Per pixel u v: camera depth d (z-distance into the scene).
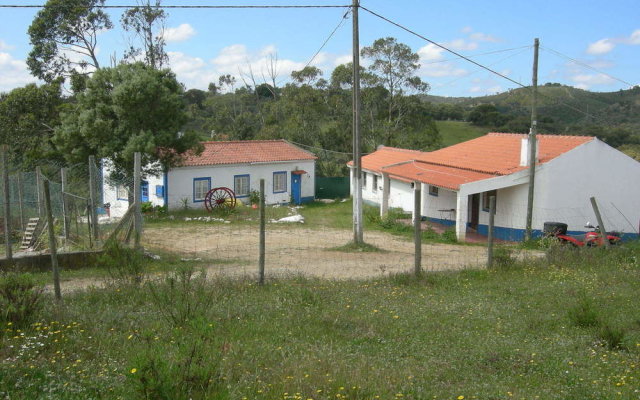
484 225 26.38
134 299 9.88
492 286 12.20
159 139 28.23
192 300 9.28
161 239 21.92
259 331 8.21
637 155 33.88
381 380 6.21
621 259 15.46
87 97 28.08
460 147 32.56
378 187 35.69
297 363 6.63
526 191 24.33
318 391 5.75
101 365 6.38
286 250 19.42
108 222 19.80
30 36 36.56
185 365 5.20
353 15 18.77
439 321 9.19
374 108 54.19
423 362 7.02
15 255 13.96
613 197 25.38
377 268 15.52
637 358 7.24
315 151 50.41
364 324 8.84
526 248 21.92
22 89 34.47
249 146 38.81
